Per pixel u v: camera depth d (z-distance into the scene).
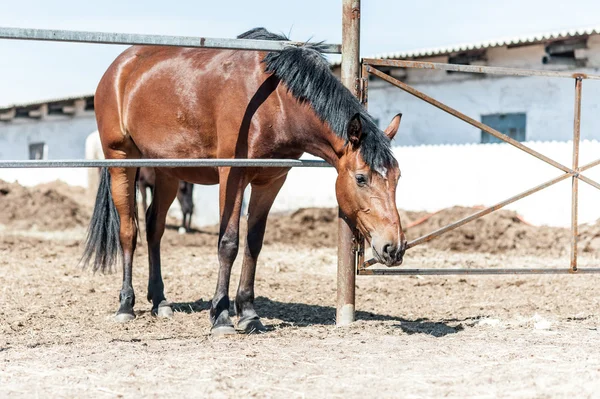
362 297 7.13
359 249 5.27
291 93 4.82
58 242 12.78
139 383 3.57
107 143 6.09
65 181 21.34
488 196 13.80
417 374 3.68
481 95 15.85
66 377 3.69
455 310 6.28
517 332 4.86
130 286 5.92
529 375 3.62
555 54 14.66
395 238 4.35
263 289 7.57
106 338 4.91
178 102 5.34
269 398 3.32
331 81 4.74
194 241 13.45
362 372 3.74
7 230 15.18
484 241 12.38
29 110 24.95
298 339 4.68
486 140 15.81
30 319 5.73
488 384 3.49
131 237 6.02
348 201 4.59
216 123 5.10
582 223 12.28
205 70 5.22
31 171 22.53
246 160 4.64
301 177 16.72
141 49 6.05
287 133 4.91
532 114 15.03
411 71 17.06
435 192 14.69
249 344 4.52
